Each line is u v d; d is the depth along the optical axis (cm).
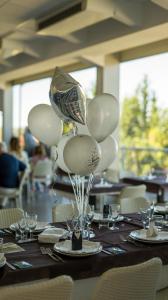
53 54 716
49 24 542
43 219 596
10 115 1115
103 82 709
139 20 513
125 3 497
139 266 192
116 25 558
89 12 473
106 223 303
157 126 895
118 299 192
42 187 904
